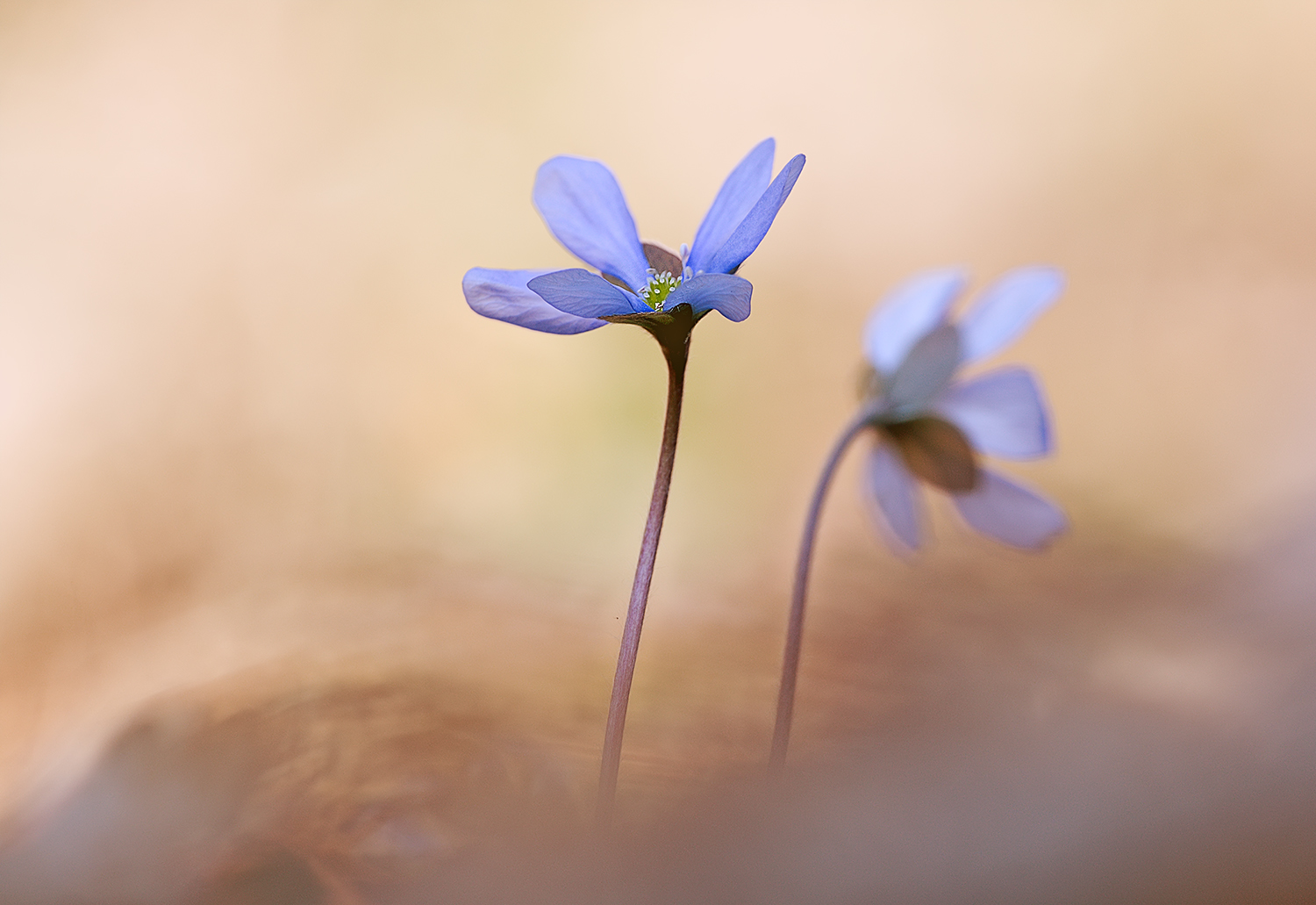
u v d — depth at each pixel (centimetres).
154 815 28
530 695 31
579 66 86
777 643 33
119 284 65
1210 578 31
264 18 85
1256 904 25
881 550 41
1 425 55
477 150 79
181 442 55
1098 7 87
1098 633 30
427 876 27
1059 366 59
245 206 73
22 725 33
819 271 73
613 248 28
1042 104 82
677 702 31
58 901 27
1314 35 79
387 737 29
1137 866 25
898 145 80
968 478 30
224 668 31
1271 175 69
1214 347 56
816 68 87
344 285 68
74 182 72
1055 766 26
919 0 91
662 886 26
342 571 41
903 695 30
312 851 27
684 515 49
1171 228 68
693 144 82
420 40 85
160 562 45
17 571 44
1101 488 45
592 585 38
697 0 91
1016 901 25
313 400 59
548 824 27
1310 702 26
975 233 73
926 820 26
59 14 83
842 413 60
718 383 63
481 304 27
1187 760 26
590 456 56
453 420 59
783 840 26
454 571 40
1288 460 39
